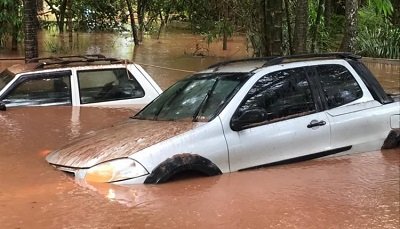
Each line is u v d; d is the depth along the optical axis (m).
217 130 5.48
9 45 20.39
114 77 9.21
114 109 8.57
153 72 14.88
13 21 18.11
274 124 5.84
